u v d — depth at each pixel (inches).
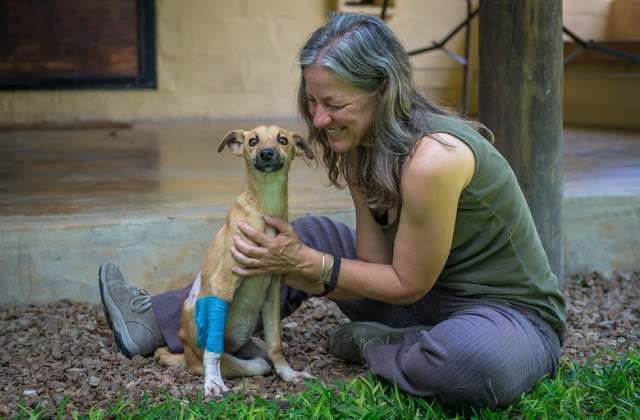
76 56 328.8
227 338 112.5
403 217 97.7
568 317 144.1
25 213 153.8
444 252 98.1
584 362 120.0
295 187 190.5
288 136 106.3
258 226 104.0
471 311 101.7
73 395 103.6
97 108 336.2
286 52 361.1
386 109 93.3
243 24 352.8
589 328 138.9
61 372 113.2
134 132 308.2
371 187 100.5
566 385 103.3
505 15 139.3
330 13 97.5
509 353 95.7
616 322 140.4
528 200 145.4
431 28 376.2
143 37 338.3
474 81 384.8
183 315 111.7
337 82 91.7
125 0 332.8
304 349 125.3
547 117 142.9
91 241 145.3
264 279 108.3
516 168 144.4
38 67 323.6
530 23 138.6
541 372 101.7
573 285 166.4
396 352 103.7
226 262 104.0
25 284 143.0
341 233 121.2
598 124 357.4
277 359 111.7
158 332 120.7
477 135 98.9
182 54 345.7
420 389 97.5
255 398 98.3
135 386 107.5
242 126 332.5
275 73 361.1
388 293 102.0
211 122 349.1
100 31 330.6
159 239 148.8
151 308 121.9
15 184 190.1
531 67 140.2
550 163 145.0
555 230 149.3
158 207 161.2
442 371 94.7
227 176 206.5
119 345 120.3
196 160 236.4
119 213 153.9
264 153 100.7
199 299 105.2
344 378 111.5
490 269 103.3
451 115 102.3
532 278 103.3
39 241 142.6
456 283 105.4
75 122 327.9
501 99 142.6
